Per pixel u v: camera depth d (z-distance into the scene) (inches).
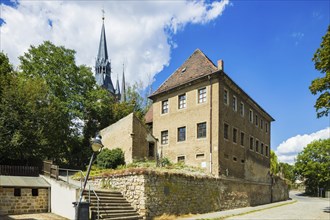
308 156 2578.7
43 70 1441.9
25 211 725.3
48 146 1130.0
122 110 1708.9
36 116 1065.5
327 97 859.4
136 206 690.2
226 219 739.4
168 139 1207.6
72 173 1200.2
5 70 1165.1
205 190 892.6
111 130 1206.9
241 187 1137.4
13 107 1022.4
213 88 1075.9
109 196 704.4
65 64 1512.1
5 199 700.7
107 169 964.0
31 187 743.7
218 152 1016.2
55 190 748.6
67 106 1438.2
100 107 1553.9
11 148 951.6
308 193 2640.3
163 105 1272.1
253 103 1380.4
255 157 1370.6
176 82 1239.5
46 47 1487.5
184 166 1035.9
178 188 780.6
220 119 1051.3
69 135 1425.9
